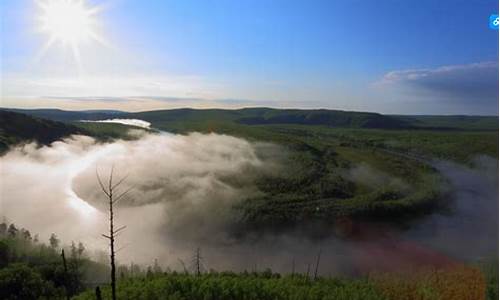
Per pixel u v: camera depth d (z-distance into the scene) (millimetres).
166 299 71125
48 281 104438
